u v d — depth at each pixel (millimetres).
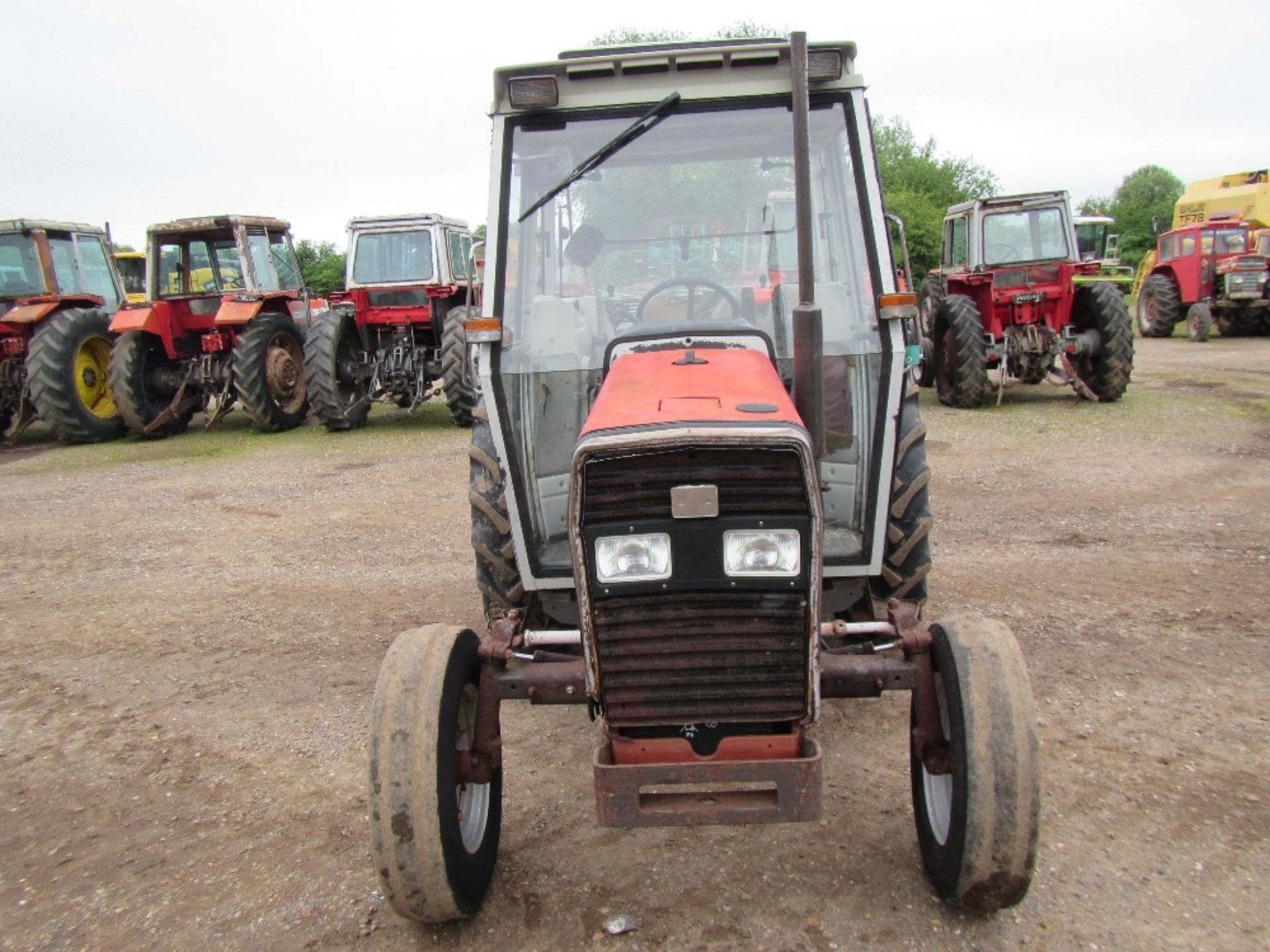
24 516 7844
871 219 3090
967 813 2270
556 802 3182
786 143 3211
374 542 6457
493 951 2492
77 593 5750
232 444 11086
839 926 2492
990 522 6051
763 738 2391
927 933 2451
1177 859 2699
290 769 3541
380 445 10352
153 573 6059
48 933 2688
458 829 2445
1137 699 3635
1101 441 8328
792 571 2248
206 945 2598
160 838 3139
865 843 2852
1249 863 2668
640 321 3299
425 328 11602
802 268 2400
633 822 2320
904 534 3449
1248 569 4965
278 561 6160
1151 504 6273
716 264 3273
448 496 7684
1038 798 2232
